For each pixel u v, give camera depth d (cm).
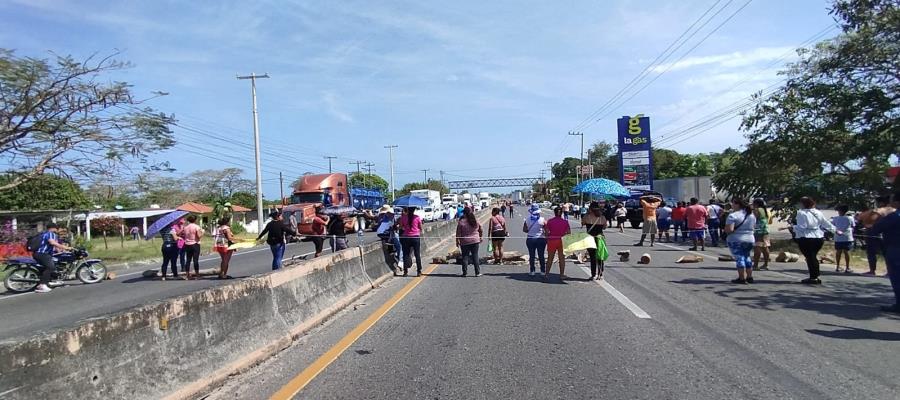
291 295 802
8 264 1527
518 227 3891
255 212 7125
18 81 2036
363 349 696
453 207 6825
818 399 496
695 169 8256
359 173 10594
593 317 863
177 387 505
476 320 855
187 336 548
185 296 559
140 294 1345
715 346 681
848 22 1912
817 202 2203
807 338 715
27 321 1045
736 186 2477
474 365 617
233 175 8606
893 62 1911
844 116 2031
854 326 781
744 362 612
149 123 2392
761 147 2319
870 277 1280
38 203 4169
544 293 1098
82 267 1655
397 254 1497
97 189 3356
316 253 1906
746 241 1184
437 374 587
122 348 465
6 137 2133
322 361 646
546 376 575
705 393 516
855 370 578
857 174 2133
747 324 800
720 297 1027
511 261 1645
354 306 998
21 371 376
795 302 967
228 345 607
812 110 2186
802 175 2292
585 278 1302
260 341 667
